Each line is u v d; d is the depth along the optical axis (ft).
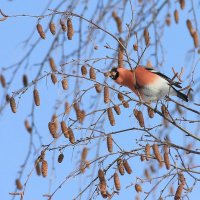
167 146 34.22
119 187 33.30
